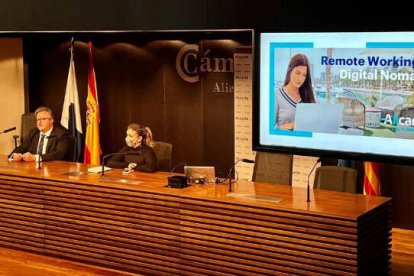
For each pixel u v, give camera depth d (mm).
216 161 9000
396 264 6559
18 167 7070
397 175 7660
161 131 9320
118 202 6199
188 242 5879
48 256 6758
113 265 6355
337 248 5199
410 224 7684
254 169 6934
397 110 6059
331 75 6344
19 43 9906
